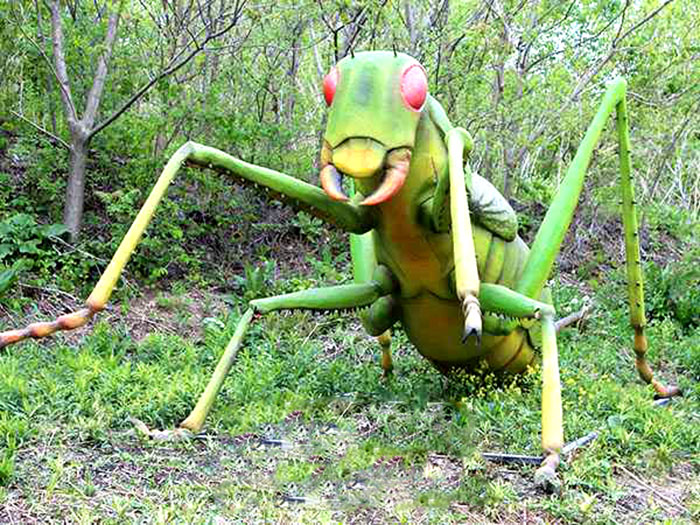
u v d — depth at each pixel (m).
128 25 7.58
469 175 3.92
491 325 4.24
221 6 7.07
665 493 3.56
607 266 8.73
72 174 6.84
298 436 3.90
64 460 3.37
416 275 4.06
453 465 3.64
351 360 5.68
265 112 8.57
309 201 3.76
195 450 3.64
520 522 3.12
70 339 5.65
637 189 10.14
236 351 3.92
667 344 6.46
